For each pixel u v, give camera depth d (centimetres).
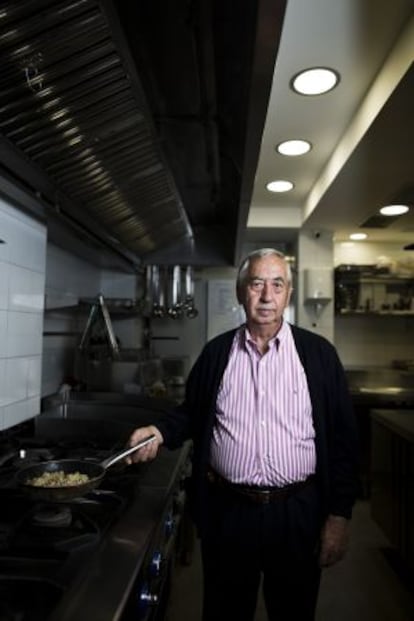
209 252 314
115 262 308
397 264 411
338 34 161
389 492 241
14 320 164
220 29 109
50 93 100
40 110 104
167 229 256
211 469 136
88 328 266
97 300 262
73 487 101
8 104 99
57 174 135
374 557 250
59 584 76
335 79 189
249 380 132
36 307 182
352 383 407
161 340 424
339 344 435
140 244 260
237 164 158
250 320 133
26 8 78
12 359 163
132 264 299
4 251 156
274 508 125
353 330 436
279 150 262
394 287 422
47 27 83
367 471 348
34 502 111
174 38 115
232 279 427
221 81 132
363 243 435
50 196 150
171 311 372
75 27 84
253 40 83
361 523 296
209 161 187
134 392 272
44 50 88
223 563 128
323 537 128
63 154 125
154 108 146
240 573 127
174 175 187
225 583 129
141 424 194
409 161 234
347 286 413
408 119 189
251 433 127
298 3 145
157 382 311
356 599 210
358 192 285
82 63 94
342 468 132
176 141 169
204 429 134
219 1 100
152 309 369
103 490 119
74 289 303
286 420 126
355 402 359
